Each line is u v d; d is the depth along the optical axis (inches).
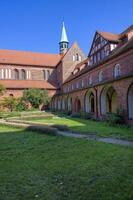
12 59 2325.3
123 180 278.2
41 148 474.9
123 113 875.4
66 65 2268.7
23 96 1953.7
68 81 2003.0
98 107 1125.7
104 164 346.6
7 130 788.6
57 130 707.4
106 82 1010.7
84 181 280.1
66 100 1790.1
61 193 249.3
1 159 393.7
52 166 345.1
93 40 1553.9
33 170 329.7
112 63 1130.0
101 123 979.3
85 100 1346.0
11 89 2095.2
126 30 1374.3
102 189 254.1
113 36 1408.7
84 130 740.7
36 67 2388.0
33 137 618.5
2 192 255.1
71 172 315.3
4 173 319.6
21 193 251.8
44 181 285.6
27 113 1536.7
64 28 2773.1
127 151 427.8
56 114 1620.3
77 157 392.8
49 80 2440.9
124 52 1002.1
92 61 1593.3
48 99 2026.3
